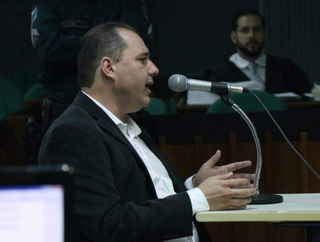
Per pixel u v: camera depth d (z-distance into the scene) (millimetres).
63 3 8344
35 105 9844
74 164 5168
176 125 8328
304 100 10883
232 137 8281
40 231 2715
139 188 5426
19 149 8172
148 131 8234
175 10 17219
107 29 5691
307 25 14461
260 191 8273
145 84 5684
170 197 5188
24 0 17141
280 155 8258
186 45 17234
